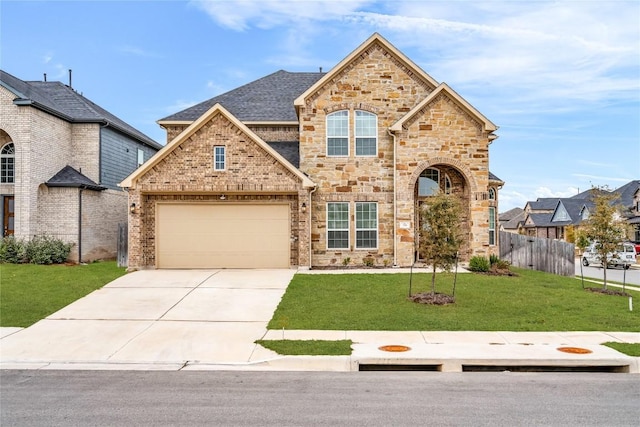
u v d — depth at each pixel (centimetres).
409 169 1984
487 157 1991
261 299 1398
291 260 1930
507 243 2448
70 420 619
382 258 2034
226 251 1930
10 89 2092
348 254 2030
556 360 874
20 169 2091
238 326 1145
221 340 1035
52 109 2222
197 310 1290
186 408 662
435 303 1334
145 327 1140
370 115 2058
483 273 1844
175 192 1889
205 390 744
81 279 1659
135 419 621
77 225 2217
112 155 2611
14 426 598
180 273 1789
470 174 1986
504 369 878
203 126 1881
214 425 600
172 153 1878
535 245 2214
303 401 691
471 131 1991
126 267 1973
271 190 1875
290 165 1864
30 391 743
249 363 898
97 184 2392
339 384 778
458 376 832
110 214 2531
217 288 1531
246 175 1877
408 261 1981
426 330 1099
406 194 1984
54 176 2273
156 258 1914
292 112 2283
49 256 2047
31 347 995
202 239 1930
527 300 1391
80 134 2448
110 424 604
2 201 2277
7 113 2097
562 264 2020
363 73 2055
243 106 2328
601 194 1656
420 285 1566
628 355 902
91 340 1041
